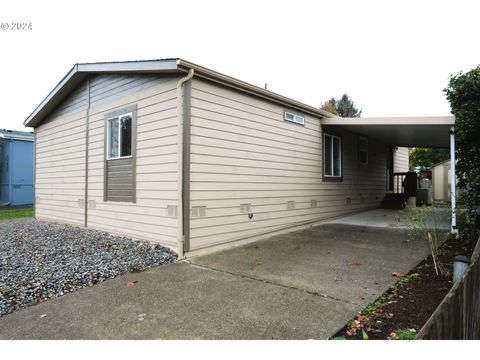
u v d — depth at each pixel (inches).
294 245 240.2
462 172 268.1
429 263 185.8
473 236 245.0
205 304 130.0
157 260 196.2
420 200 526.6
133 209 250.8
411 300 130.0
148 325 112.3
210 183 223.5
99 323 114.9
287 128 302.0
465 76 248.7
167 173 218.5
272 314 119.0
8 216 464.4
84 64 283.9
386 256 203.2
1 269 182.2
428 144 552.1
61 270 178.4
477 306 94.7
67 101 344.8
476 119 244.1
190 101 210.1
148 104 236.7
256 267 182.7
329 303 128.5
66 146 345.4
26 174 649.6
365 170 456.4
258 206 265.7
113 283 159.2
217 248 227.1
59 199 360.8
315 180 344.8
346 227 317.4
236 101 245.4
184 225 206.1
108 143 282.2
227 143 237.1
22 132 652.7
